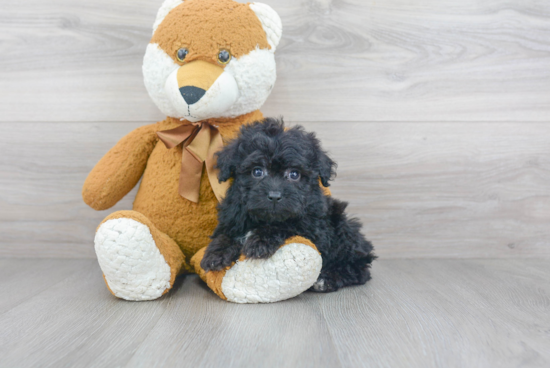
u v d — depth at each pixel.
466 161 1.90
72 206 1.89
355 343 1.03
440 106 1.88
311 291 1.44
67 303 1.30
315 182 1.34
